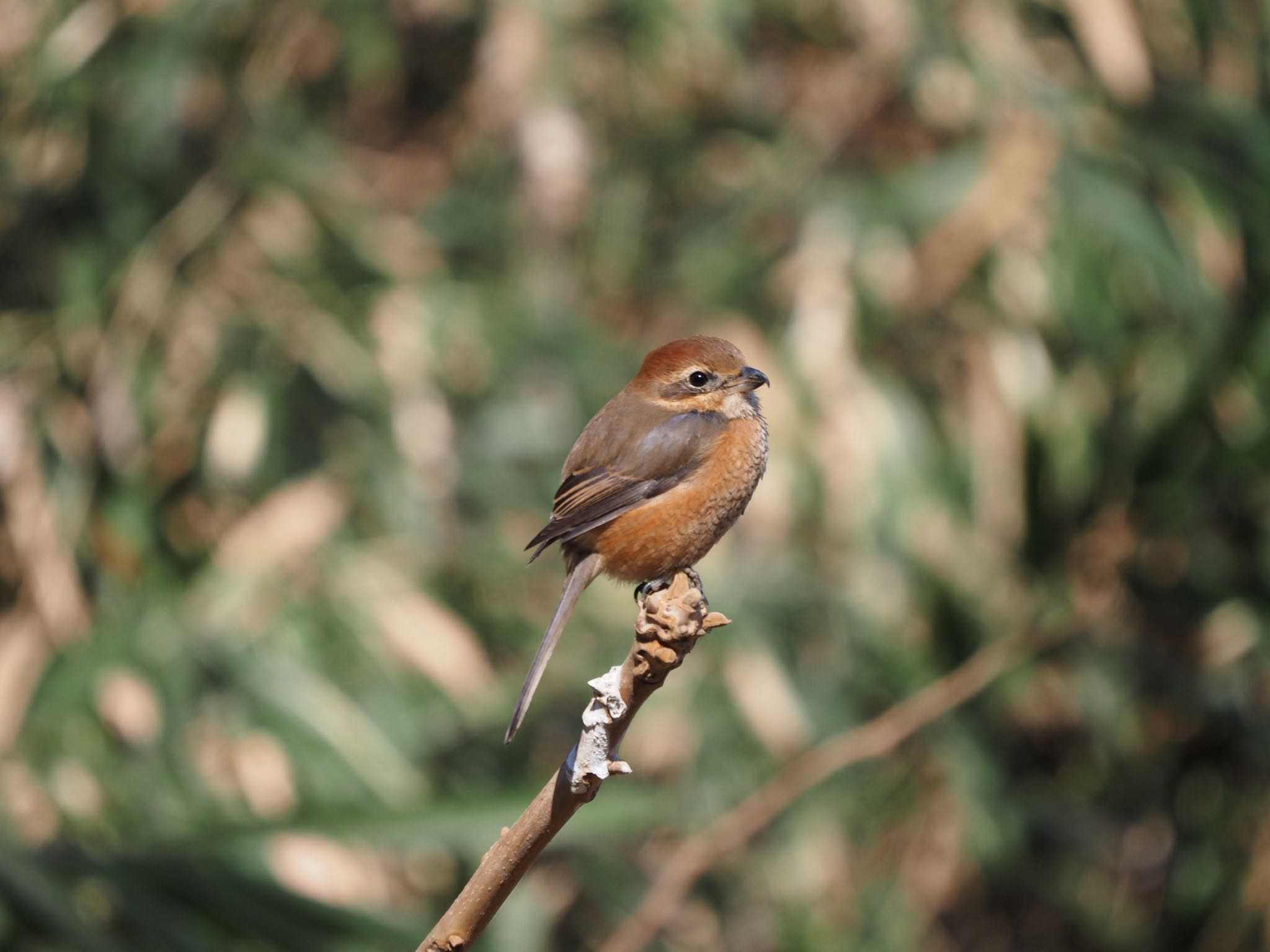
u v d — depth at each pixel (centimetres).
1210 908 1259
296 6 1271
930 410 1167
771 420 1123
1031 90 1209
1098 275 1155
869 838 1209
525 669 1159
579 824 880
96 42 1219
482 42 1325
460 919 427
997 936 1360
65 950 812
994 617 1187
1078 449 1167
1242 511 1277
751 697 1125
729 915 1211
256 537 1091
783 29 1359
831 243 1177
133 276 1158
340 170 1269
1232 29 1266
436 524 1145
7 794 957
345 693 1047
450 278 1256
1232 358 1143
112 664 1020
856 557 1162
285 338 1158
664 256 1298
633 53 1304
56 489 1092
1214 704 1262
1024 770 1364
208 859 864
